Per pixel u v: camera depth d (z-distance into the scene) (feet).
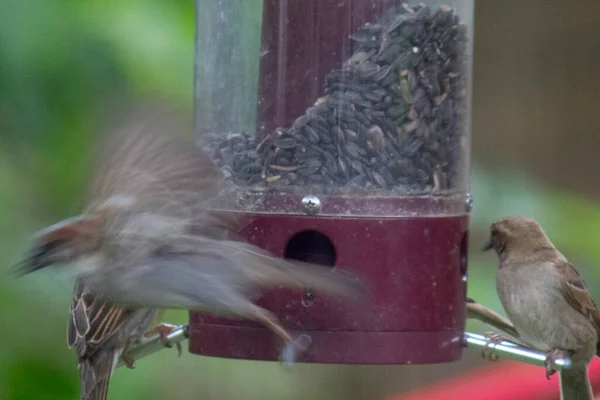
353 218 31.60
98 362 32.42
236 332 31.30
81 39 34.73
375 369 49.16
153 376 38.50
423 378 49.98
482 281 40.63
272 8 33.17
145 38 34.91
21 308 35.68
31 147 34.55
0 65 34.55
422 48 33.12
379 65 32.78
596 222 40.78
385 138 32.55
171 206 25.58
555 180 54.34
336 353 30.86
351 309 30.91
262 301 30.73
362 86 32.65
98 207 25.46
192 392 42.50
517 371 42.29
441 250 32.19
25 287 35.60
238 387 43.62
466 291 33.68
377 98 32.68
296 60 32.89
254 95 33.32
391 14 32.91
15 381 35.78
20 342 35.81
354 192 32.07
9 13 34.63
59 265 25.39
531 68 55.67
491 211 41.52
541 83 55.36
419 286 31.73
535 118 54.95
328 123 32.55
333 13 32.71
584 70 55.26
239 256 25.68
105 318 31.86
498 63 55.72
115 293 25.35
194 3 35.65
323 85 32.71
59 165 34.32
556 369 33.55
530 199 41.47
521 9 55.98
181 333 33.65
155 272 25.16
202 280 25.22
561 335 37.01
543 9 55.83
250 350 31.17
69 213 33.50
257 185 32.45
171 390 40.14
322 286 26.11
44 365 35.99
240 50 33.68
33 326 35.88
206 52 34.58
